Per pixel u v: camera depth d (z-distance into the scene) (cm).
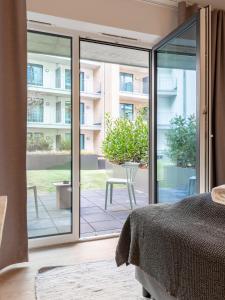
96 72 714
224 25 299
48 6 251
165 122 321
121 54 362
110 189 477
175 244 135
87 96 706
